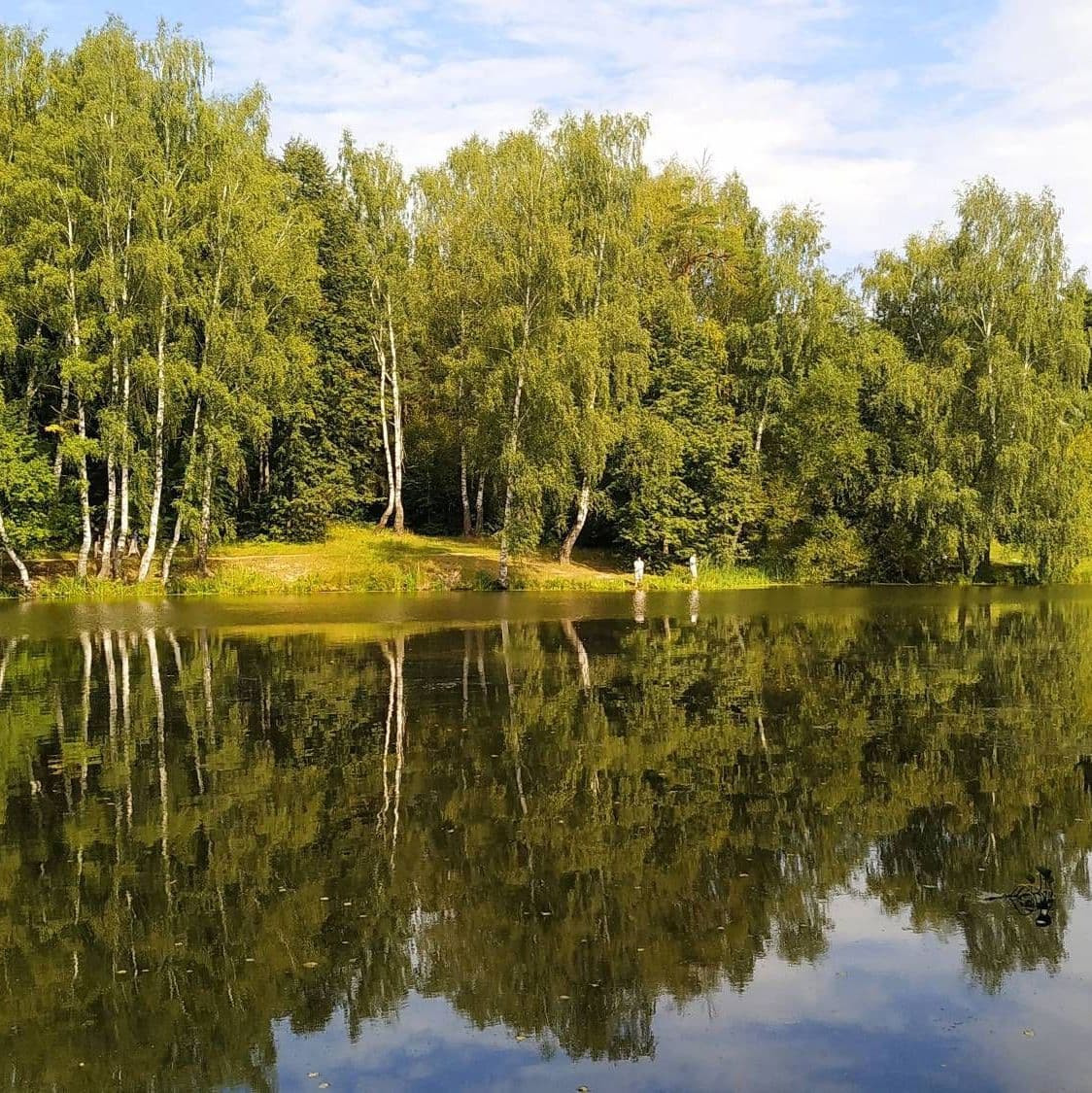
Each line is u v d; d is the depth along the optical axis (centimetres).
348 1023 694
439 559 4800
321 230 4569
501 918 854
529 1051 652
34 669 2191
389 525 6269
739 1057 637
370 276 5497
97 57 3906
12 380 4359
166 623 3092
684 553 5047
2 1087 621
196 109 4016
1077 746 1430
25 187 3694
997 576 5134
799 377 5322
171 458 4762
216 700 1825
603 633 2806
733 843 1034
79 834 1092
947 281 4981
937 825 1089
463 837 1062
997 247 4878
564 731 1553
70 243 3850
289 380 4269
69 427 4262
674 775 1294
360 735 1530
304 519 5197
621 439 4706
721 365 5478
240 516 5412
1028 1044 644
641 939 810
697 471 5128
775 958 773
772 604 3778
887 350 5081
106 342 4000
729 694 1855
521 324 4191
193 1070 640
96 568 4372
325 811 1155
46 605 3644
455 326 5472
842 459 5119
